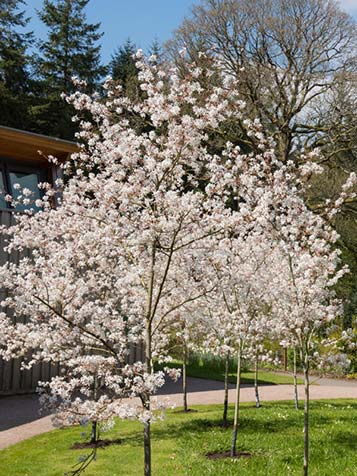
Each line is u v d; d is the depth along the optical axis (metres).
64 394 4.17
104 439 7.02
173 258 5.68
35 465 5.87
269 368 17.42
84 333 4.65
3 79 23.92
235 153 6.05
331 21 17.92
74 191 5.62
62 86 25.53
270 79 18.27
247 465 5.65
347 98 18.50
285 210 5.35
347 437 6.77
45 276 5.09
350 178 5.49
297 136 19.75
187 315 6.22
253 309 6.96
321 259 5.03
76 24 27.55
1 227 6.71
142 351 11.85
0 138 10.46
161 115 4.74
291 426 7.56
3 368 10.62
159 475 5.40
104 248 5.62
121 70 28.05
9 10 25.48
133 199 4.73
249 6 18.03
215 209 5.04
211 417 8.31
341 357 5.35
